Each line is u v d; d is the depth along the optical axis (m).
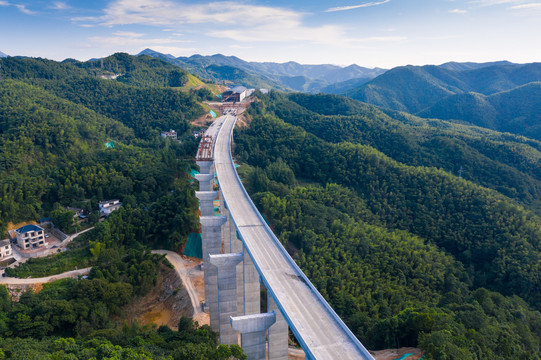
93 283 103.19
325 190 186.62
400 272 133.62
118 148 196.00
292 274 76.94
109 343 70.38
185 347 68.75
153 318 112.56
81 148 191.12
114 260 121.56
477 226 171.38
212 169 155.88
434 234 174.38
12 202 139.00
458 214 179.88
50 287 112.81
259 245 89.06
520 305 121.75
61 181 161.12
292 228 151.62
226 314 91.69
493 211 176.38
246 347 70.62
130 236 139.88
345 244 142.12
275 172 198.62
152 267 122.94
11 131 180.75
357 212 178.75
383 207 190.50
